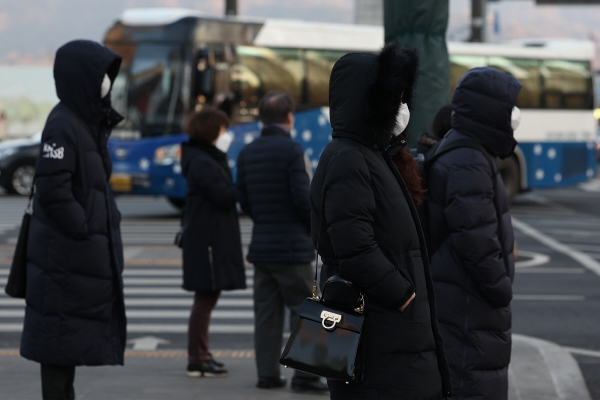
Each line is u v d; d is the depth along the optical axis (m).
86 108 11.09
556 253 31.23
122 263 11.48
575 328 19.20
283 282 13.51
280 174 13.52
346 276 7.80
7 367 14.71
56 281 10.96
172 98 38.72
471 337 9.89
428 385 7.95
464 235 9.68
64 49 11.10
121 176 38.44
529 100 48.66
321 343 7.70
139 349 17.05
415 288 7.94
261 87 40.62
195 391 13.26
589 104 50.53
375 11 56.66
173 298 22.28
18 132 88.62
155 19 39.34
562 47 49.94
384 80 7.78
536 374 13.92
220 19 39.81
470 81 10.12
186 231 14.27
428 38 14.81
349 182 7.71
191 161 14.20
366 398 7.82
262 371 13.55
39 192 10.86
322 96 42.25
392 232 7.88
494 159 10.09
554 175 49.47
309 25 42.12
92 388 13.35
